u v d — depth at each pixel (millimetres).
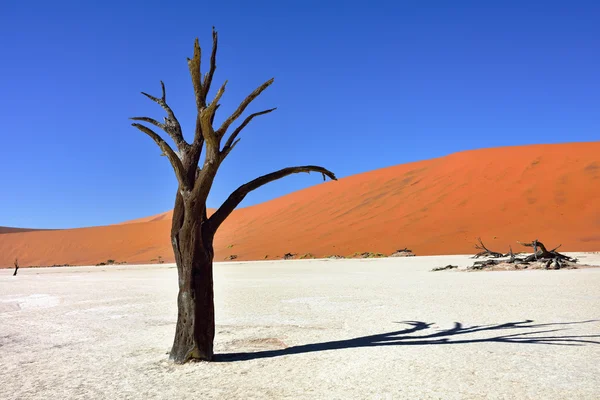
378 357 6859
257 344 8156
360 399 4992
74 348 8258
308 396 5145
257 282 22578
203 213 7113
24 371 6637
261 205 94562
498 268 26125
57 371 6602
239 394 5281
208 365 6676
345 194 75688
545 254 27422
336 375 5980
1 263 92438
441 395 5043
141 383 5863
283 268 35344
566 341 7598
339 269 31516
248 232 74188
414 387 5359
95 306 14633
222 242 71875
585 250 38188
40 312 13477
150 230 95750
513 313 10664
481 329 8859
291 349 7652
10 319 12125
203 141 7348
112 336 9375
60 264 85875
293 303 13828
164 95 7793
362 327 9492
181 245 7074
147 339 8945
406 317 10578
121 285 24125
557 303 12039
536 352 6906
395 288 17266
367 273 26656
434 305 12367
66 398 5320
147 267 53156
